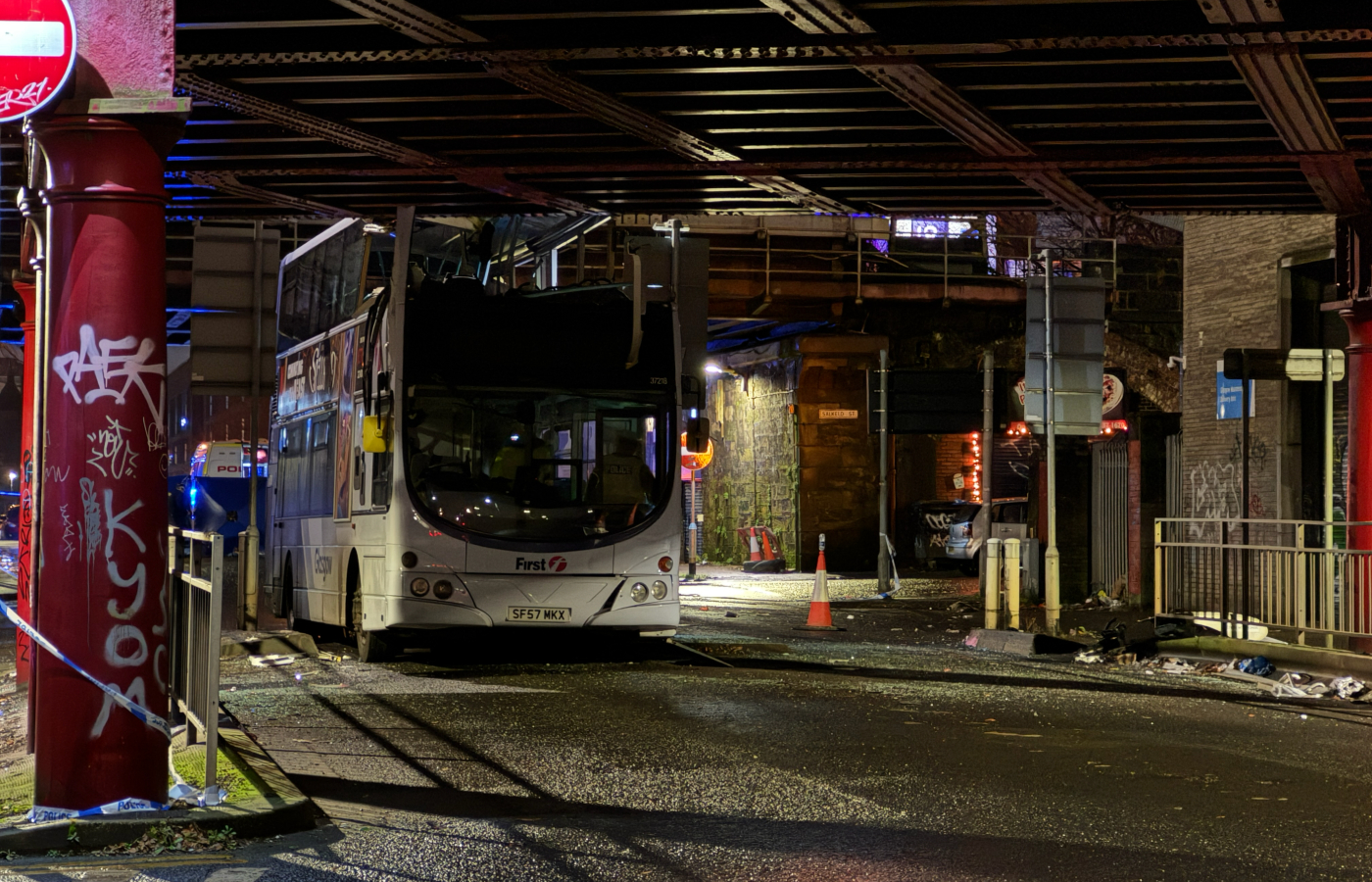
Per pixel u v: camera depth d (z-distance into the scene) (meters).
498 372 15.18
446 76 11.87
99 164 6.82
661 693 12.73
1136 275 37.72
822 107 12.71
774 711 11.55
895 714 11.44
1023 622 21.28
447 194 16.64
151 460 6.91
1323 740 10.43
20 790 7.70
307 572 18.66
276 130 14.34
